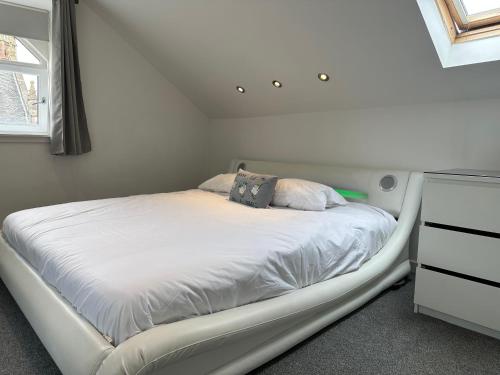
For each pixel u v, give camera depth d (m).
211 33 2.98
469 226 1.98
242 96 3.69
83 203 2.59
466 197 1.98
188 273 1.44
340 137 3.22
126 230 1.96
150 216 2.29
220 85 3.68
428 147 2.69
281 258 1.76
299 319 1.79
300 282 1.85
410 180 2.68
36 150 3.21
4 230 2.42
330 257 2.03
